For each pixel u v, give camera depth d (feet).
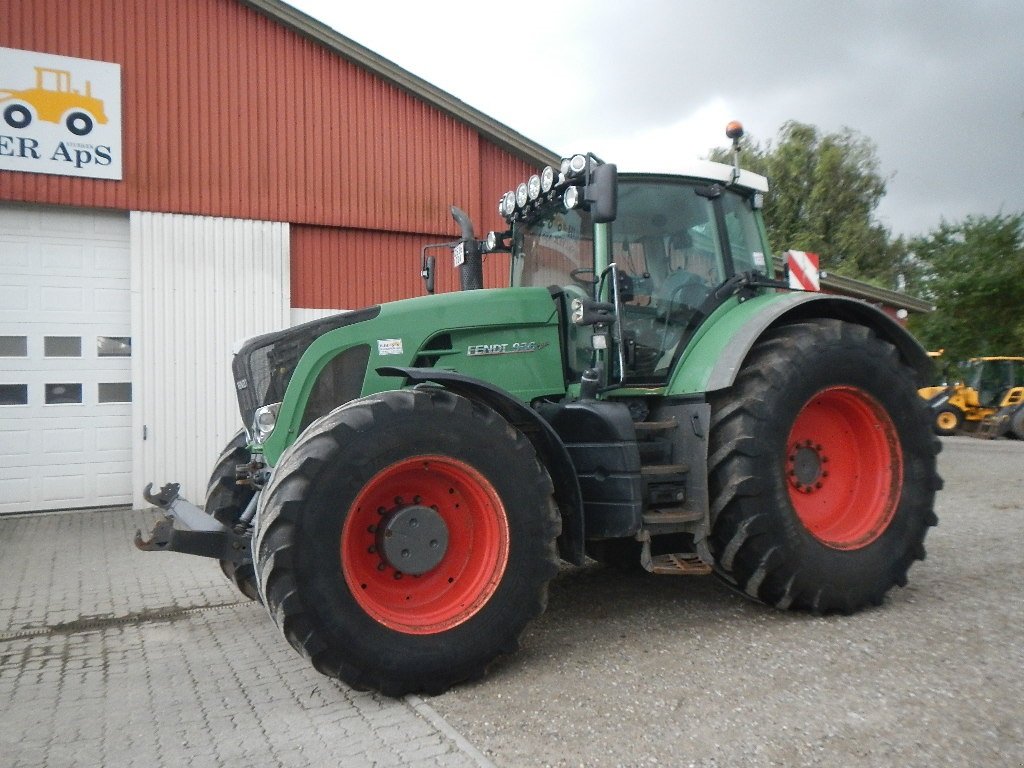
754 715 9.89
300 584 10.32
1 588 18.60
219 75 30.53
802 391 13.83
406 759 9.12
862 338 14.73
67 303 28.78
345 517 10.68
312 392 13.14
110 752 9.80
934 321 77.77
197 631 15.17
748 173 16.57
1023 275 73.46
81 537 24.43
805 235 107.65
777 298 15.17
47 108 27.94
